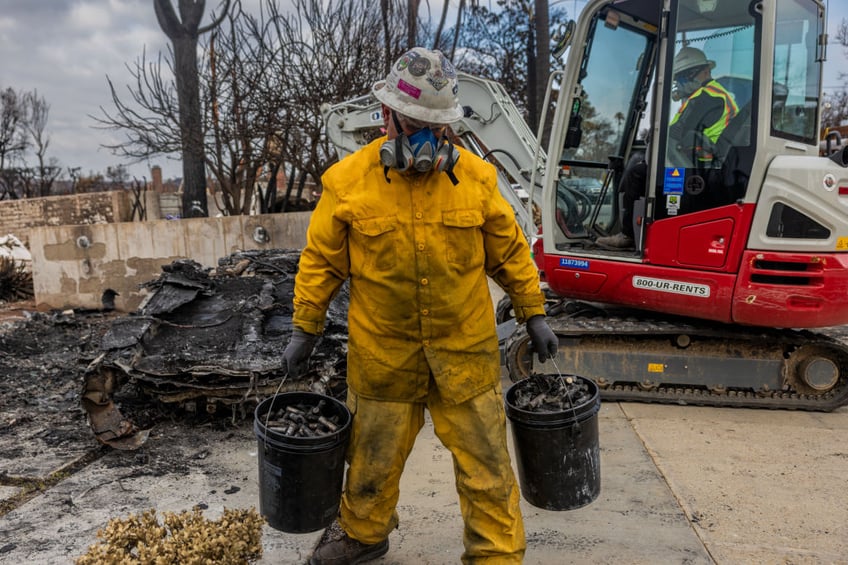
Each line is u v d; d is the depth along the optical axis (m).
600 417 4.34
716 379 4.51
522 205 5.69
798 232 3.92
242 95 9.95
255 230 8.47
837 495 3.12
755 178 3.96
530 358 4.75
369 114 6.70
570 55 4.66
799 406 4.43
